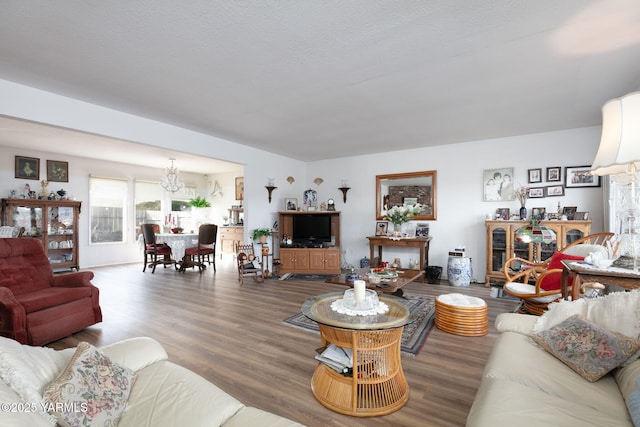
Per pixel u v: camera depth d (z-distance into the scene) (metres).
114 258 6.86
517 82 2.73
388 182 5.76
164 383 1.39
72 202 5.89
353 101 3.18
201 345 2.62
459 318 2.80
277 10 1.76
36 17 1.81
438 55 2.27
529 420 1.09
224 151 4.82
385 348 1.81
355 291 2.10
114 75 2.59
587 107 3.37
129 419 1.18
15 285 2.82
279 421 1.13
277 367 2.24
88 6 1.71
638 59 2.31
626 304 1.57
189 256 6.25
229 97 3.07
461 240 5.05
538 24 1.88
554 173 4.37
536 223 4.06
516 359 1.53
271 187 5.72
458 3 1.69
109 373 1.28
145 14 1.79
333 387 1.80
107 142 5.00
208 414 1.18
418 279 4.96
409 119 3.79
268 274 5.53
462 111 3.50
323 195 6.53
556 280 2.97
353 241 6.12
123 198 7.04
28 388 1.04
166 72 2.53
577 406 1.19
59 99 2.99
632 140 1.62
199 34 2.00
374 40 2.07
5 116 2.69
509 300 3.88
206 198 8.94
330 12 1.78
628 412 1.15
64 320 2.75
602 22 1.86
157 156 6.21
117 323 3.16
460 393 1.90
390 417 1.69
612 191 3.48
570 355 1.50
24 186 5.54
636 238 1.94
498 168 4.75
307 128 4.18
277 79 2.67
